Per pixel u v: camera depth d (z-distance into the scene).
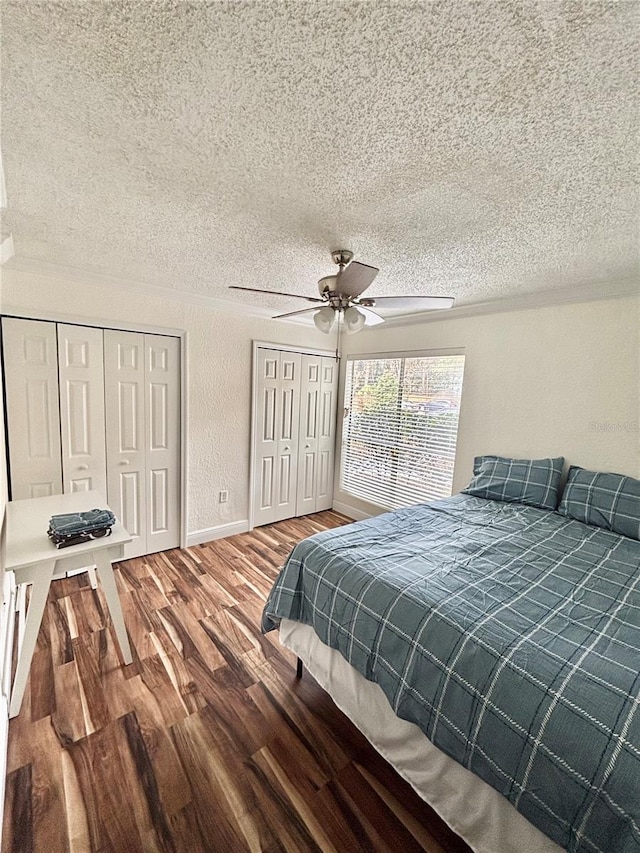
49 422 2.50
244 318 3.38
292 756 1.43
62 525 1.61
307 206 1.54
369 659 1.32
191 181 1.39
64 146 1.20
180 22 0.79
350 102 0.99
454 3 0.73
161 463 3.04
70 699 1.64
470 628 1.17
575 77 0.88
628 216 1.53
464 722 1.04
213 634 2.12
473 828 1.04
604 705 0.90
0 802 1.12
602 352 2.42
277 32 0.80
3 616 1.53
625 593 1.45
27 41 0.83
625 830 0.75
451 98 0.96
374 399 3.91
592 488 2.32
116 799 1.25
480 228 1.68
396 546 1.79
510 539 1.96
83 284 2.53
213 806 1.25
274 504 3.88
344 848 1.15
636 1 0.70
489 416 2.99
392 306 2.12
